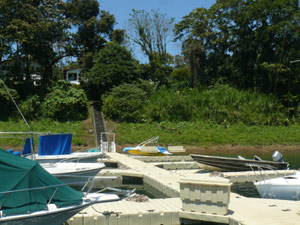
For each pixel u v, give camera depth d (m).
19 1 39.81
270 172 16.69
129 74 44.44
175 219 9.46
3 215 7.04
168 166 20.67
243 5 46.78
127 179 17.55
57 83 42.00
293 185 12.16
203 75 49.09
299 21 42.56
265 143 34.88
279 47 44.03
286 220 8.64
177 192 12.30
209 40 49.12
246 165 17.28
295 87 44.81
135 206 9.98
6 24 38.97
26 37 39.06
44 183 7.85
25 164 7.80
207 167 18.16
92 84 45.88
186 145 33.69
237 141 34.81
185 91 43.81
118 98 39.72
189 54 51.06
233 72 45.97
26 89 41.44
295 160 26.23
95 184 16.47
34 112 37.81
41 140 15.39
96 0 50.03
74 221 8.87
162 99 40.59
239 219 8.70
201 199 9.28
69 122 37.25
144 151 24.11
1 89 37.03
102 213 9.15
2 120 36.09
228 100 40.81
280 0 43.31
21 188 7.45
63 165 15.24
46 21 42.38
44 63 45.12
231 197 11.43
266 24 44.97
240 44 45.28
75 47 49.12
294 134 37.34
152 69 51.78
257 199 11.12
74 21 48.50
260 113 40.19
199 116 39.19
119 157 22.94
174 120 38.72
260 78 44.88
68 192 8.27
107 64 45.09
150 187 15.43
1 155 7.67
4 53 39.31
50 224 7.64
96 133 35.06
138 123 38.00
